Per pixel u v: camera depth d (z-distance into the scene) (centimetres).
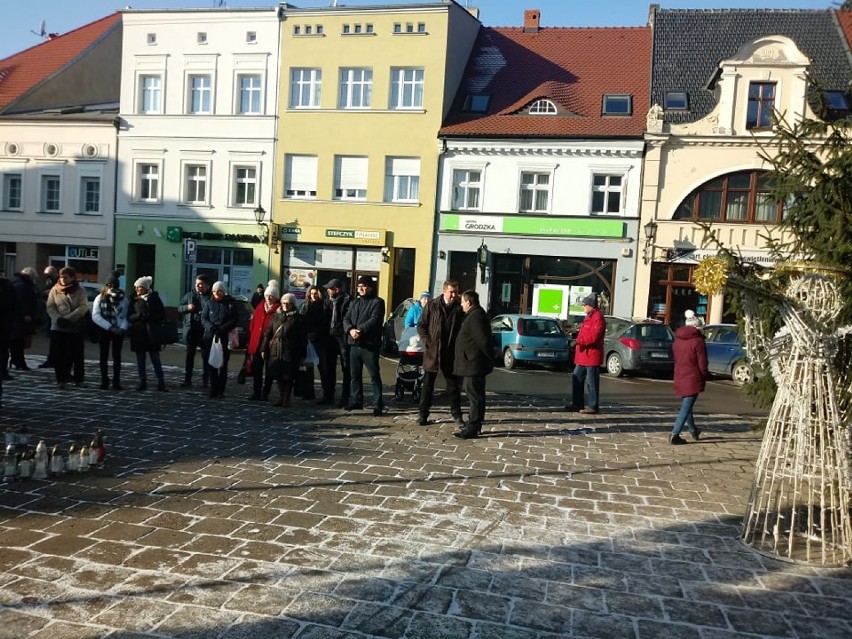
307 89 2867
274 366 1040
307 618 396
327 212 2825
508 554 503
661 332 1894
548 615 412
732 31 2814
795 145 764
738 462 823
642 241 2536
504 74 2925
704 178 2486
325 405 1079
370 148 2778
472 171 2708
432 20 2709
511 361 1938
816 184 743
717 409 1325
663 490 688
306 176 2875
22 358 1309
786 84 2428
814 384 525
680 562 502
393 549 501
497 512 595
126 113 2986
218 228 2930
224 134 2906
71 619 384
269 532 523
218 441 801
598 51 2983
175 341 1157
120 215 3016
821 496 518
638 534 557
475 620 402
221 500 591
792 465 530
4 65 3653
